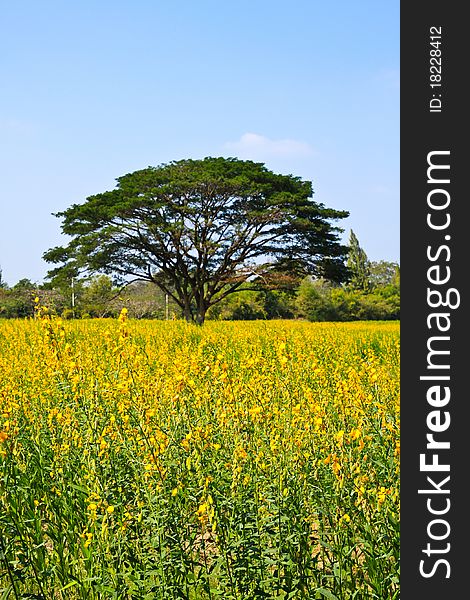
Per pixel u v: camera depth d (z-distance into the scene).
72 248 43.56
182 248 44.56
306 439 4.98
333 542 4.54
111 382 6.14
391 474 4.89
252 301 62.34
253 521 4.40
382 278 110.62
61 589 4.75
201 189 43.34
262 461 4.86
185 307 46.25
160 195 43.69
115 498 4.67
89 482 4.82
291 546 4.43
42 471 5.65
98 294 46.75
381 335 20.00
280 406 6.02
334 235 44.78
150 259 44.69
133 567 4.44
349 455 4.68
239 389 5.41
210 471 4.86
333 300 72.50
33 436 6.14
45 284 42.81
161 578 4.13
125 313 5.60
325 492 4.73
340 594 4.23
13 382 7.63
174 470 4.89
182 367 7.14
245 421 5.07
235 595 4.08
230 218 44.88
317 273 45.84
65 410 5.71
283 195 43.56
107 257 43.19
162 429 5.11
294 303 68.19
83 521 5.02
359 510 4.64
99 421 5.24
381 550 4.48
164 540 4.17
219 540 4.14
